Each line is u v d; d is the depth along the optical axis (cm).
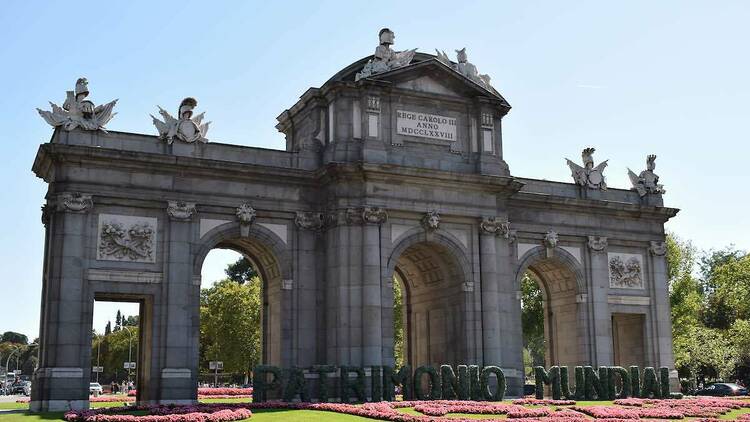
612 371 5656
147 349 4953
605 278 6331
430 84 5612
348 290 5112
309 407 4331
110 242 4831
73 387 4572
